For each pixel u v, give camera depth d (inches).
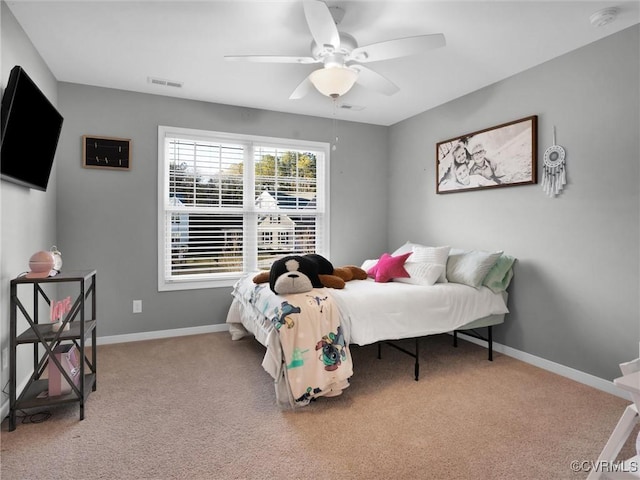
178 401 93.0
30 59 101.5
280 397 90.5
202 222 152.3
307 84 106.3
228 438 76.8
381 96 145.2
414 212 169.9
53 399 83.4
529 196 120.0
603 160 100.5
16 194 90.7
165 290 145.2
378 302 105.4
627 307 96.1
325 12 71.4
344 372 94.3
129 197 139.2
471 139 139.5
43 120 94.7
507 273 125.0
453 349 135.5
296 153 169.8
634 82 93.9
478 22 92.4
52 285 123.0
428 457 70.7
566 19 90.9
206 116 150.1
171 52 108.7
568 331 109.6
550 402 93.5
